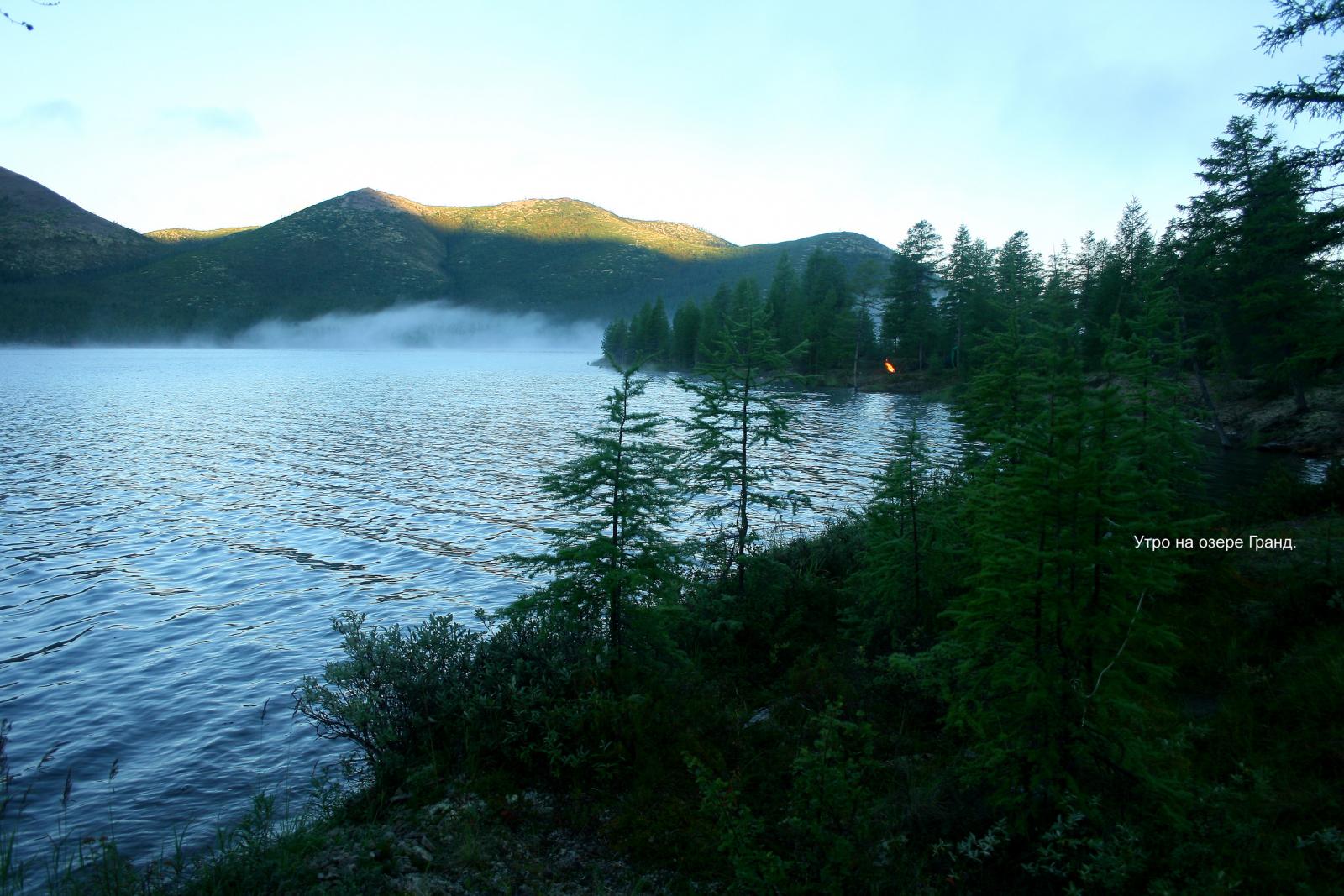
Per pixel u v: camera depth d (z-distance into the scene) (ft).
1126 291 156.97
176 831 24.16
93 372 355.36
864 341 297.94
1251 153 107.86
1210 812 16.70
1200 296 118.83
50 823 24.82
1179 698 24.35
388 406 207.21
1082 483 17.31
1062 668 17.79
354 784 25.80
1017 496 18.75
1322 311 66.39
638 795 21.03
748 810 17.84
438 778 22.85
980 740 19.38
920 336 255.70
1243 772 19.15
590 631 28.30
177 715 33.76
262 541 68.54
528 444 134.72
